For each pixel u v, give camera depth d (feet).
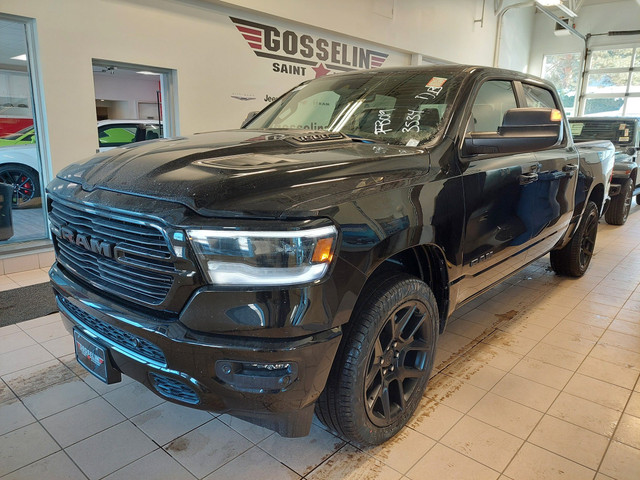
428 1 31.32
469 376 8.47
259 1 20.54
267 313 4.57
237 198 4.66
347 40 26.37
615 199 22.86
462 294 7.62
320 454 6.37
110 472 6.01
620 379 8.47
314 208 4.73
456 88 7.77
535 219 9.28
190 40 18.95
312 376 4.89
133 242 4.96
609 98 49.70
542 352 9.48
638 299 12.66
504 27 42.88
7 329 10.27
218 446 6.53
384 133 7.48
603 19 48.32
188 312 4.67
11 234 15.37
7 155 15.35
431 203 6.16
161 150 6.07
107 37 16.46
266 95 22.34
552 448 6.55
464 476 5.98
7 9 14.07
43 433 6.77
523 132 6.89
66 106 15.75
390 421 6.41
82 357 6.18
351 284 4.99
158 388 5.37
